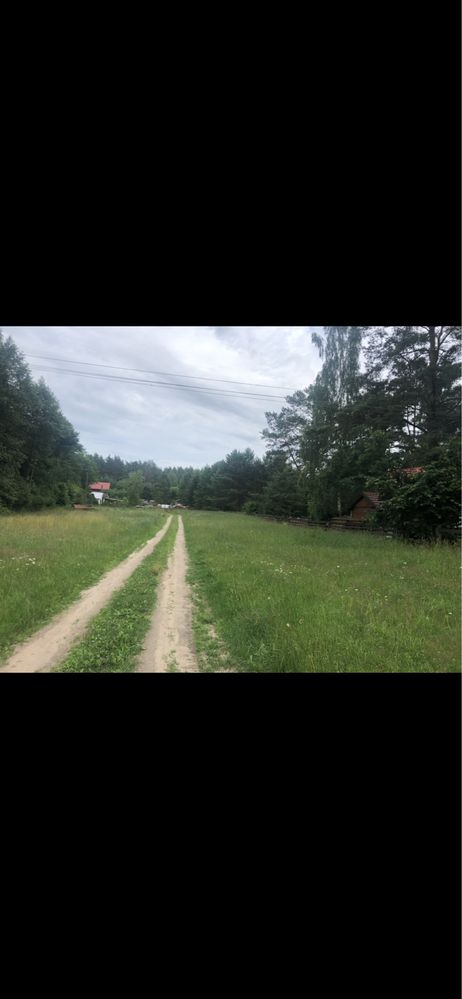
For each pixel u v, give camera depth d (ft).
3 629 13.46
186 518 106.83
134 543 40.45
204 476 209.26
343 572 23.00
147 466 381.19
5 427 81.56
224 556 30.14
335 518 67.46
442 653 11.37
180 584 22.43
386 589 18.89
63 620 15.58
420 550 31.68
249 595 17.70
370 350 52.95
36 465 103.91
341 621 13.80
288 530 57.52
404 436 48.08
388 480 40.75
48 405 106.22
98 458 339.57
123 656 12.09
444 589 18.76
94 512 97.14
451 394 47.24
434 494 36.99
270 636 12.87
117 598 18.79
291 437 106.52
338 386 60.18
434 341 46.52
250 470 170.50
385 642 12.12
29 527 43.88
